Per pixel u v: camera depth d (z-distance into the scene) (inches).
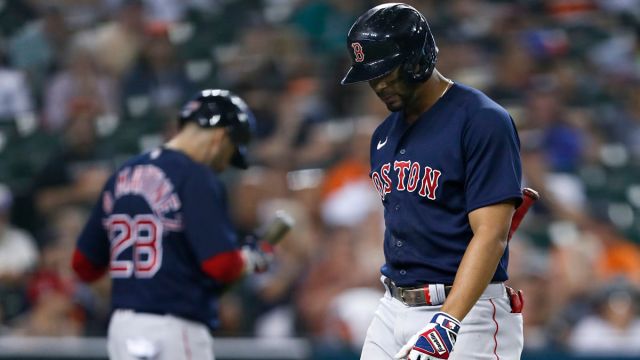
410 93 489.7
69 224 1201.4
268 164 1284.4
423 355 447.2
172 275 641.0
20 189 1353.3
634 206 1342.3
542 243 1206.9
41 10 1706.4
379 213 1117.1
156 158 657.0
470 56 1513.3
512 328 499.5
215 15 1715.1
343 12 1615.4
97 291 1098.1
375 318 522.9
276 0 1724.9
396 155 502.9
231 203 1205.7
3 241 1224.2
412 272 497.0
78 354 870.4
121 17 1612.9
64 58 1583.4
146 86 1542.8
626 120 1505.9
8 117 1528.1
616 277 1107.3
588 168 1374.3
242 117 681.6
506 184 464.8
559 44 1617.9
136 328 639.8
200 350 649.6
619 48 1656.0
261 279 1103.0
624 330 1044.5
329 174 1248.2
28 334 1065.5
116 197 661.3
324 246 1147.9
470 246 462.3
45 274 1133.1
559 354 930.1
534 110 1398.9
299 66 1505.9
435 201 486.9
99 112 1496.1
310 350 895.7
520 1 1739.7
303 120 1360.7
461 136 480.1
